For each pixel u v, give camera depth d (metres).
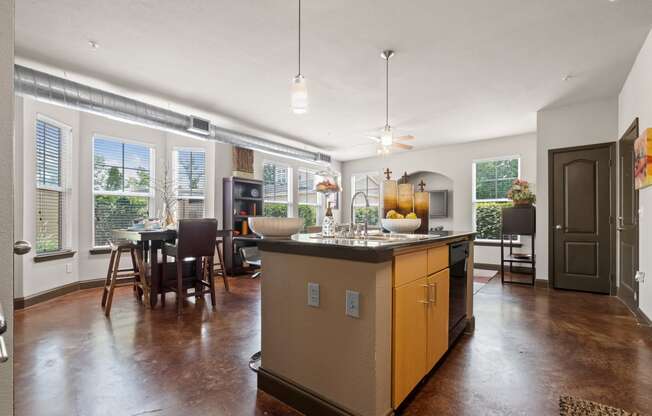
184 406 1.78
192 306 3.78
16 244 0.84
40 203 4.02
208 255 3.78
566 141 4.57
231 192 5.89
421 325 1.90
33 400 1.83
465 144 6.73
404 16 2.51
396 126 5.53
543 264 4.78
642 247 3.25
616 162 4.22
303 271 1.75
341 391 1.59
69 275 4.43
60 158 4.36
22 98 3.71
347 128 5.67
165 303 3.94
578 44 2.94
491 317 3.34
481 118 5.10
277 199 7.22
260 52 3.06
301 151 6.62
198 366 2.25
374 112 4.81
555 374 2.12
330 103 4.43
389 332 1.58
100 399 1.85
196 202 5.82
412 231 2.72
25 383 2.02
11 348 0.68
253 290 4.61
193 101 4.34
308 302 1.72
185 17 2.53
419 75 3.56
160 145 5.51
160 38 2.82
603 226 4.34
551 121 4.69
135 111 3.90
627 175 3.79
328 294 1.64
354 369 1.54
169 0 2.33
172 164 5.64
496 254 6.34
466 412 1.71
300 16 2.51
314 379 1.70
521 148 6.07
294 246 1.76
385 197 2.97
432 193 7.36
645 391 1.91
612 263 4.27
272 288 1.91
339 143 6.84
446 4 2.37
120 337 2.79
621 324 3.12
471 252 2.98
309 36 2.79
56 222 4.29
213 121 5.23
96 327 3.04
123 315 3.43
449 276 2.38
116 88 3.88
